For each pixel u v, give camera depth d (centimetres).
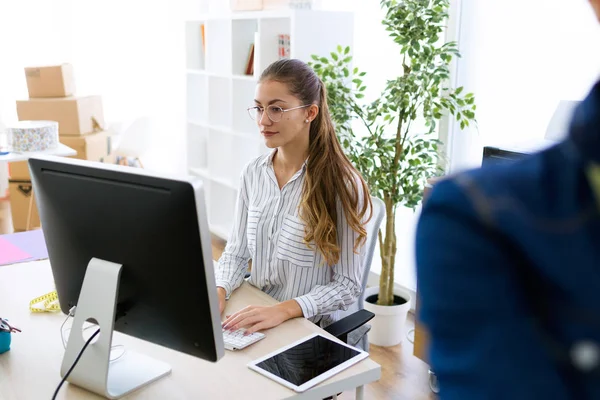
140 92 534
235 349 145
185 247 112
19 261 207
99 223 122
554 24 253
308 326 159
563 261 42
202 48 450
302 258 184
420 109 305
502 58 278
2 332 142
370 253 192
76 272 133
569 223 42
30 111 412
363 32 346
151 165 556
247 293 185
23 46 487
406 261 340
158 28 527
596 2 44
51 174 127
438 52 259
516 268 45
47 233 136
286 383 129
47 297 173
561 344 43
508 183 45
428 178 266
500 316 45
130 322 128
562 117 209
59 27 495
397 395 258
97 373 124
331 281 186
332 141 187
